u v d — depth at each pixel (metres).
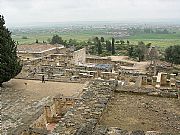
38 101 28.27
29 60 57.53
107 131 10.65
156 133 10.77
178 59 100.62
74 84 36.12
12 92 32.06
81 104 13.94
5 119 22.61
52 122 25.28
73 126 11.41
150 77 37.31
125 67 72.00
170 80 35.50
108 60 74.44
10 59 34.19
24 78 39.31
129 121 12.77
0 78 33.81
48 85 35.56
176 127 12.25
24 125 20.81
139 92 16.75
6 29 35.69
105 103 14.06
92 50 123.94
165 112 14.05
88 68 53.19
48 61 58.84
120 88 17.23
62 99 27.73
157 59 106.06
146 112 13.93
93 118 12.12
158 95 16.62
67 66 54.34
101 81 18.36
